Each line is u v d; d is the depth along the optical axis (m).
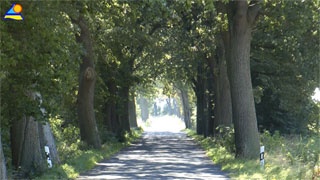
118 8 32.16
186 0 26.89
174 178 24.11
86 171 28.16
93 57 42.69
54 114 22.55
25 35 19.95
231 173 25.73
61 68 21.62
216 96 54.59
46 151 25.91
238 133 33.00
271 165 25.41
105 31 43.78
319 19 33.88
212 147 46.50
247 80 32.78
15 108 21.83
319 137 45.69
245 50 32.69
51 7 19.73
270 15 32.44
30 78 21.34
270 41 45.16
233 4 32.44
